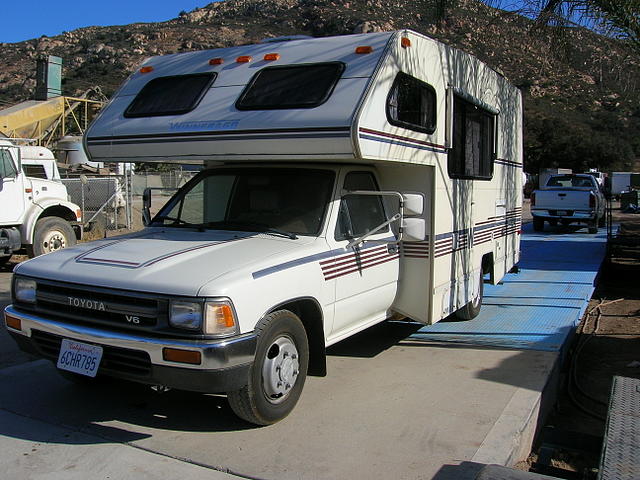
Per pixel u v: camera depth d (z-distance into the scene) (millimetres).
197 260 4105
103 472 3617
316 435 4105
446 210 6016
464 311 7168
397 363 5691
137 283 3854
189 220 5348
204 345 3625
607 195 13094
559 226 21094
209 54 5539
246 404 3980
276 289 4090
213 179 5410
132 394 4871
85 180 14195
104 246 4613
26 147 13891
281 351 4180
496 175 7797
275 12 66375
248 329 3852
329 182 4996
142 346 3752
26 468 3660
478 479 3203
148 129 5020
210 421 4344
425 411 4516
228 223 5035
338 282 4754
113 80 57094
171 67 5590
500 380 5168
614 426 3533
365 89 4445
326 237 4742
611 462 3127
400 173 5684
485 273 7895
